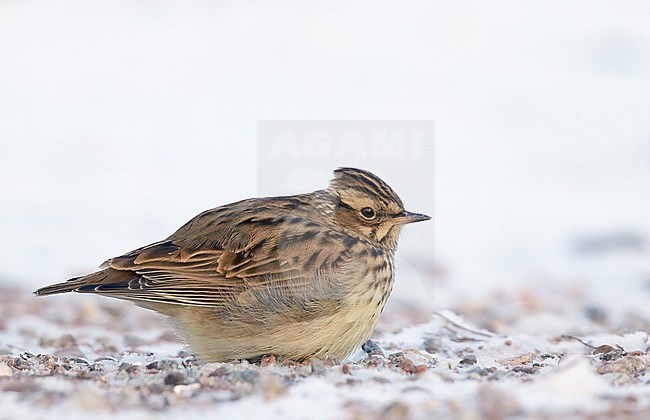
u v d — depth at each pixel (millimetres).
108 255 23188
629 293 20625
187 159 29812
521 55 38094
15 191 27234
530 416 9508
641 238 24312
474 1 42750
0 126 32062
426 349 15133
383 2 42969
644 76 36156
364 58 38000
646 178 28406
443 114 32781
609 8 42188
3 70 36906
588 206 26594
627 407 9797
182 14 42625
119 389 10852
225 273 12984
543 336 16406
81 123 32625
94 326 17969
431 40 39406
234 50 38906
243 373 11523
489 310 19359
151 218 25609
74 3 43844
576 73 36531
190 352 13688
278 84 35594
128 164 29422
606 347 14727
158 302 12883
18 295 20281
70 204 26516
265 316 12898
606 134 31719
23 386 10906
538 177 28656
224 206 13930
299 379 11352
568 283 21531
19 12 42625
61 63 37719
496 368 12797
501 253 23641
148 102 34438
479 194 27422
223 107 33688
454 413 9586
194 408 10047
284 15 42219
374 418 9523
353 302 13078
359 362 13109
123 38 40125
